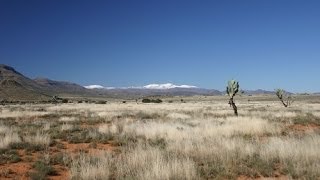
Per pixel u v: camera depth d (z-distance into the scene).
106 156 14.41
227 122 27.78
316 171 11.92
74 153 16.36
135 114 45.19
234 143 16.03
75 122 33.78
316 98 171.75
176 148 15.92
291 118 35.19
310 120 32.88
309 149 14.40
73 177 11.85
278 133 22.84
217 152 14.77
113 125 25.94
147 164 12.66
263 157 14.13
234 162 13.66
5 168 13.65
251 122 26.09
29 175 12.62
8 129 25.30
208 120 30.98
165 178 11.19
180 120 32.69
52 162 14.52
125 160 13.44
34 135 21.78
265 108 62.69
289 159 13.67
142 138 21.14
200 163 13.67
